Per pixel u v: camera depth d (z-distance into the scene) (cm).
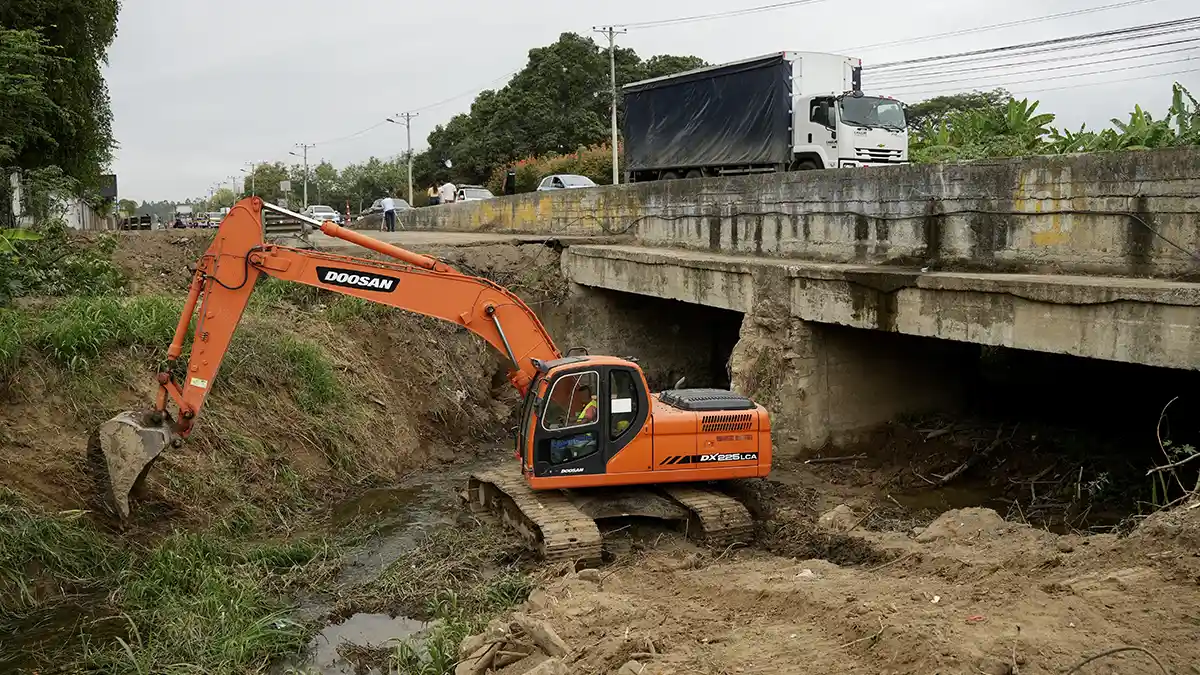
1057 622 632
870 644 638
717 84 2303
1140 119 1786
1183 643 584
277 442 1385
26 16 2012
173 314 1439
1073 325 1052
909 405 1590
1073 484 1238
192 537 1119
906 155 2155
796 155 2122
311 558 1129
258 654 880
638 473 1191
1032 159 1181
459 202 3164
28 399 1188
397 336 1789
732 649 680
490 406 1877
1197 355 937
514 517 1216
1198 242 1008
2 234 1451
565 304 2191
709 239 1861
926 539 968
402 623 966
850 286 1366
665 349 2280
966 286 1167
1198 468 1178
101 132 2484
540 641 760
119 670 841
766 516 1241
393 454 1545
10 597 963
